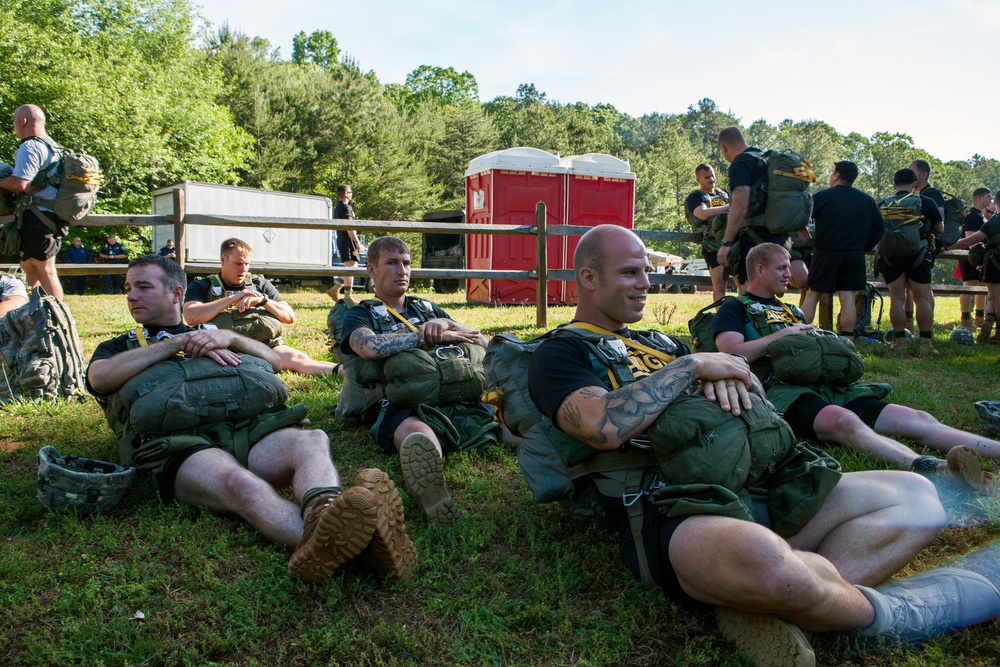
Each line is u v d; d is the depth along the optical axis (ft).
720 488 7.39
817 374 13.30
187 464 9.96
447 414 13.47
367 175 137.18
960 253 33.81
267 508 9.25
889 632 7.24
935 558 9.48
